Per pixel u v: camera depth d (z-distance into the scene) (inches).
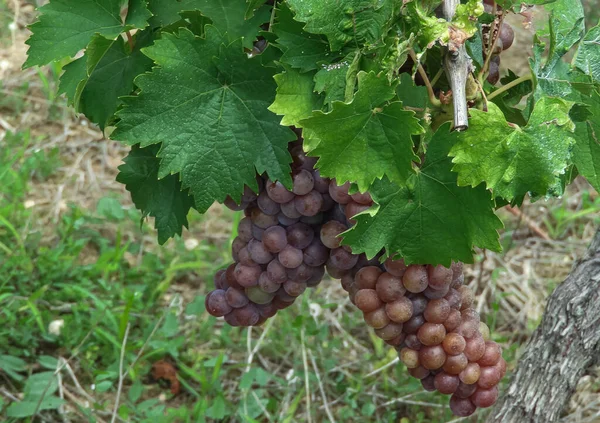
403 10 18.9
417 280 22.0
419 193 20.4
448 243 20.8
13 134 77.4
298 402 56.2
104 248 67.7
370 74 17.6
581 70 21.6
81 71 23.0
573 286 36.7
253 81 21.0
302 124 17.9
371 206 20.8
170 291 67.0
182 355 61.3
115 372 56.7
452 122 19.6
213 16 21.9
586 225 73.5
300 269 24.4
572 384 37.6
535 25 23.4
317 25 19.1
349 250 23.2
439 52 21.2
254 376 56.0
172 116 21.0
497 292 67.4
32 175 74.1
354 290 23.8
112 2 22.5
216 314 26.1
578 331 36.4
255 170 21.4
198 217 72.2
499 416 39.3
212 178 21.3
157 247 70.0
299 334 58.1
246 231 24.9
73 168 75.4
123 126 20.8
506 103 23.0
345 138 18.3
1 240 66.3
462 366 23.1
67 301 63.6
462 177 18.9
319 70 19.7
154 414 54.1
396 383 59.4
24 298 61.5
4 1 89.4
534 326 63.8
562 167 18.3
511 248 71.2
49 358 57.2
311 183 22.6
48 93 79.6
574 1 23.4
